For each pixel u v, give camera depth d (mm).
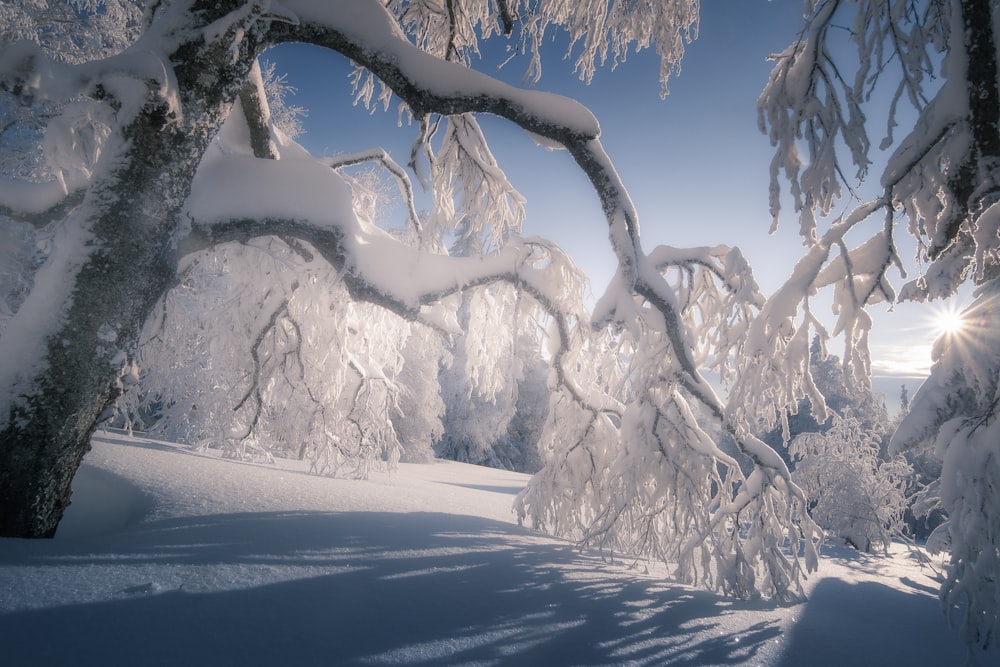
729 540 4473
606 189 4617
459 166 5523
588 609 3199
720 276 5332
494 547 4305
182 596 2480
